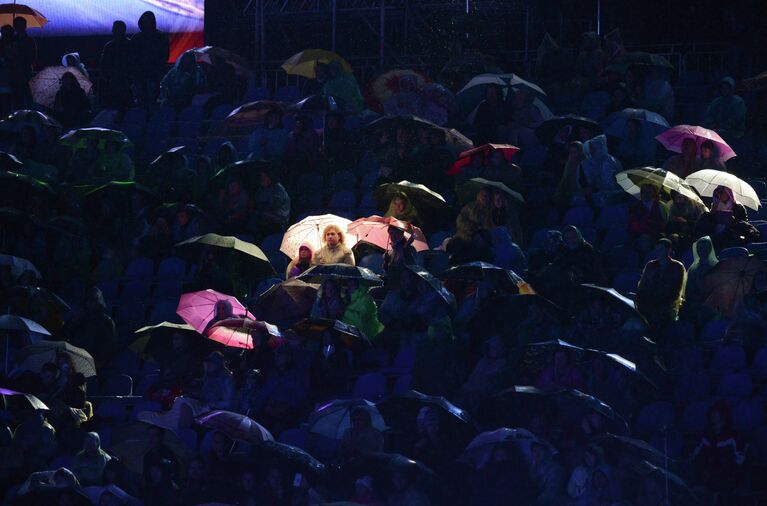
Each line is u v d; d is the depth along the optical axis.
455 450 50.00
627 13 95.38
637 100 78.69
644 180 65.69
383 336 59.72
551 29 95.56
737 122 75.06
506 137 77.44
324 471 49.66
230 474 51.50
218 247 65.25
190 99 90.44
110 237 73.44
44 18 95.94
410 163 74.19
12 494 55.53
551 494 47.72
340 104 83.50
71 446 58.03
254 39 101.38
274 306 61.66
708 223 63.69
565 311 56.75
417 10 98.44
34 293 64.50
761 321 56.28
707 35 94.81
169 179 76.75
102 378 64.25
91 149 80.00
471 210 66.69
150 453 52.97
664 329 58.69
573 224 68.62
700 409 52.50
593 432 49.19
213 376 56.88
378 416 51.16
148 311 69.25
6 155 78.62
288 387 56.12
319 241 66.06
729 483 48.38
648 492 46.38
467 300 58.94
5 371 62.31
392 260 62.25
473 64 85.25
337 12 101.38
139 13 98.75
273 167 74.19
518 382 54.16
